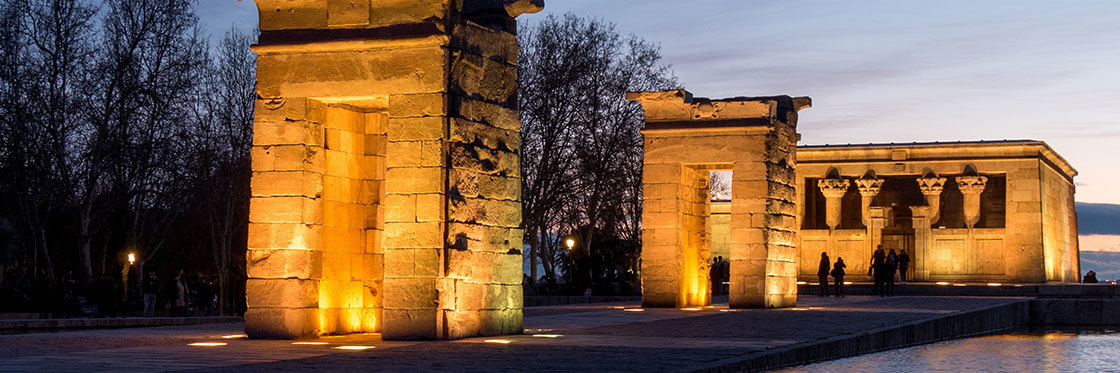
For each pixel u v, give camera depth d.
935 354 24.00
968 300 42.12
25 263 59.44
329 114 23.92
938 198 63.44
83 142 52.81
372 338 22.88
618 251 66.25
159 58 53.31
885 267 48.44
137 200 56.25
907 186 64.69
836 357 22.22
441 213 22.12
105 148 52.03
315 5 23.12
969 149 63.12
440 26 22.20
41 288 45.12
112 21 53.25
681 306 38.69
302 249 22.98
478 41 23.19
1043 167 63.31
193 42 55.12
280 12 23.34
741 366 17.77
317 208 23.31
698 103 38.25
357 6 22.81
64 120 51.72
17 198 52.38
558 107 62.50
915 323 27.56
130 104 53.31
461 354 18.52
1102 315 41.47
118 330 25.78
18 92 51.28
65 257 64.44
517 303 24.31
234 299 53.47
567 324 27.53
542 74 62.16
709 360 17.45
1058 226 67.69
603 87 63.69
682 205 38.91
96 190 54.84
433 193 22.12
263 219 23.16
